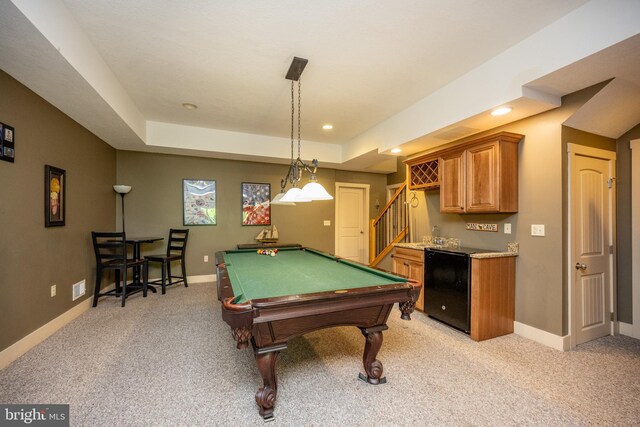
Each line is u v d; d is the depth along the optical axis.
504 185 2.70
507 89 2.31
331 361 2.25
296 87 2.99
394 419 1.60
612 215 2.83
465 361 2.25
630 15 1.62
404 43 2.23
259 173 5.36
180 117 3.92
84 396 1.78
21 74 2.10
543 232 2.58
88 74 2.21
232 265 2.67
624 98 2.34
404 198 4.70
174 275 4.82
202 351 2.40
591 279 2.67
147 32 2.10
